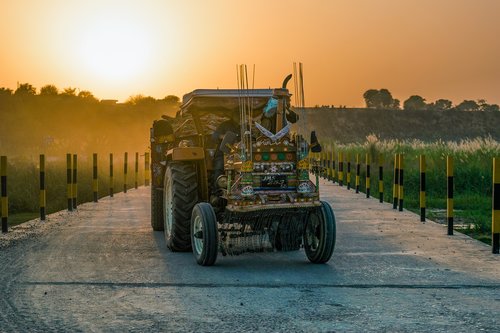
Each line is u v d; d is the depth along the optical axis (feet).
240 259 35.83
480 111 648.38
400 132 593.42
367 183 74.13
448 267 33.27
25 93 435.53
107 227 49.14
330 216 33.45
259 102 39.81
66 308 25.14
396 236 44.16
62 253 37.29
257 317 23.99
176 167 38.52
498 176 37.27
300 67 34.45
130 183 98.32
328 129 576.20
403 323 23.30
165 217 40.45
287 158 33.76
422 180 52.24
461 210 62.34
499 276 31.01
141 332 22.22
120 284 29.19
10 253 37.17
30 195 67.26
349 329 22.58
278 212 33.12
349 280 30.17
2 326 22.81
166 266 33.53
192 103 39.78
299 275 31.35
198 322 23.35
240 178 33.04
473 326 22.99
